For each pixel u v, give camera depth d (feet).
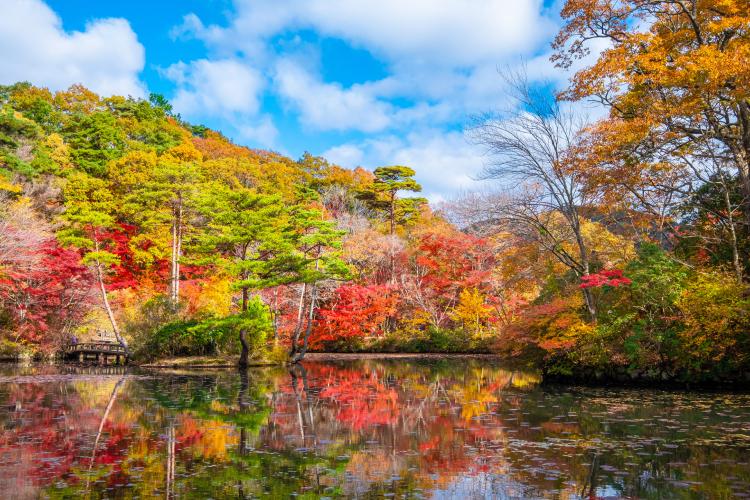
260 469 24.38
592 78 51.37
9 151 113.50
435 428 33.73
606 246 78.59
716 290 46.83
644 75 49.14
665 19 56.08
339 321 113.19
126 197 101.65
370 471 23.97
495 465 24.67
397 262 126.93
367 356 105.81
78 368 77.82
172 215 103.76
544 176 60.54
